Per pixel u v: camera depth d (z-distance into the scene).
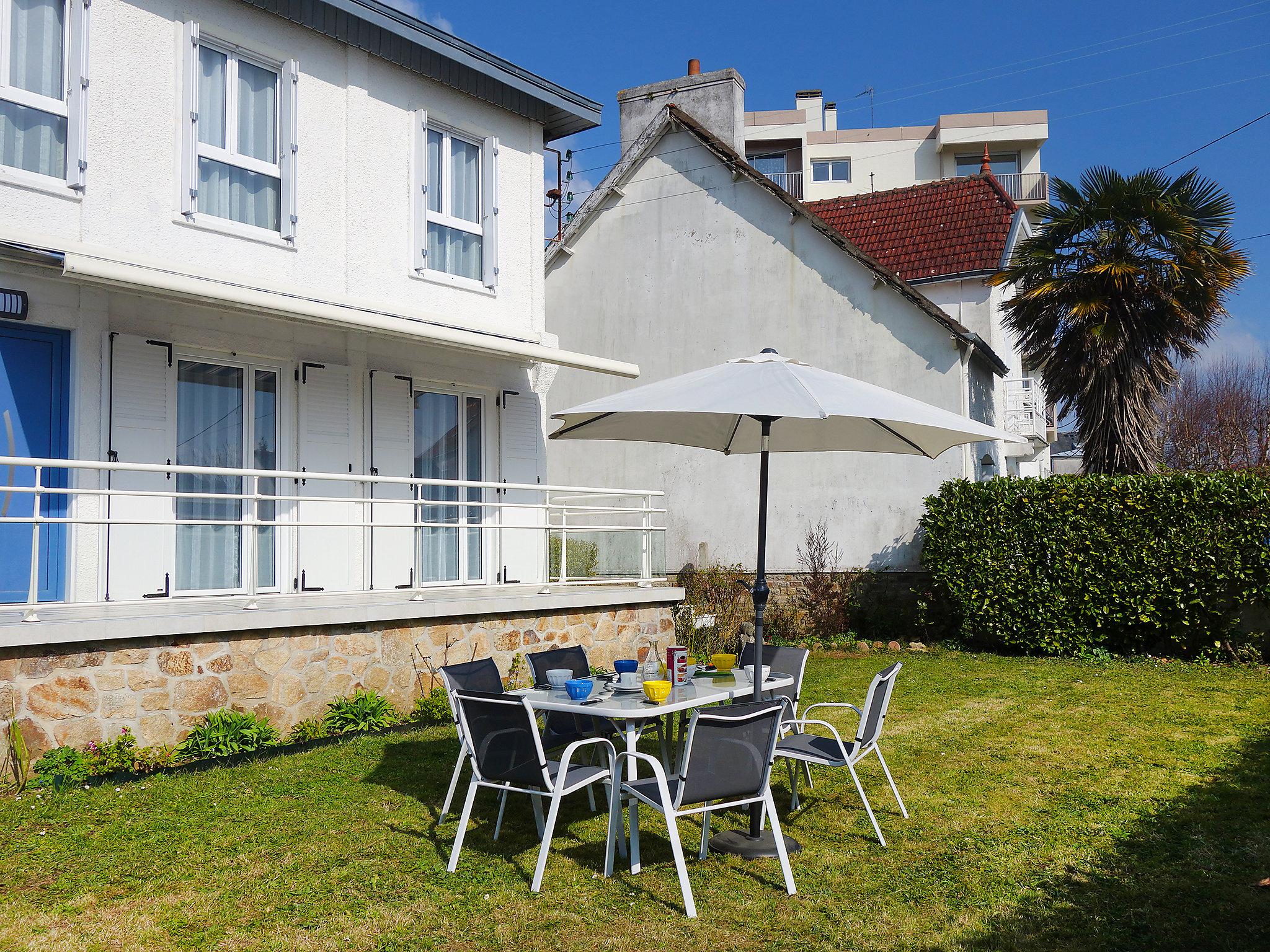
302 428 10.15
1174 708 9.84
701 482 17.06
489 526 9.93
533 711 5.26
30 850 5.61
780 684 6.71
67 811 6.26
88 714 6.96
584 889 5.15
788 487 16.39
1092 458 15.01
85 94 8.43
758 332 17.00
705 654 13.48
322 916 4.78
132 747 7.04
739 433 7.40
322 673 8.37
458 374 11.76
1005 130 41.50
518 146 12.59
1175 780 7.18
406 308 11.05
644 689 5.86
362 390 10.77
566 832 6.11
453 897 5.02
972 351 15.82
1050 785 7.10
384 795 6.77
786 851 5.30
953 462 15.27
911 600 15.38
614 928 4.67
